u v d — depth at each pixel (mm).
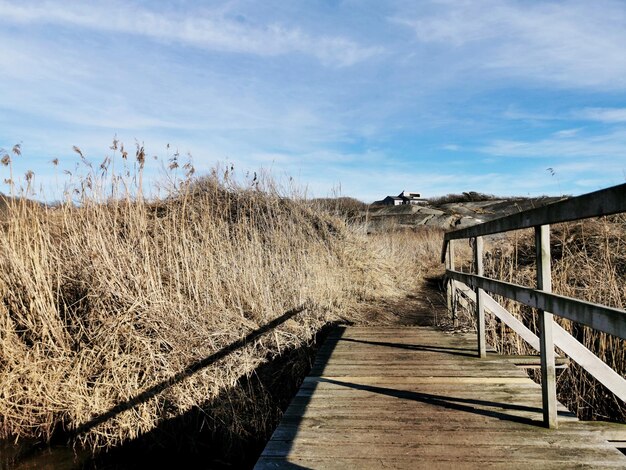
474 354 5379
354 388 4246
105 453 4984
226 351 5652
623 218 8656
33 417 5293
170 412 5203
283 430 3316
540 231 3059
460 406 3713
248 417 5328
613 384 3449
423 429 3283
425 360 5152
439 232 21969
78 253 6535
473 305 7113
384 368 4867
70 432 5195
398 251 14430
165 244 7219
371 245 12414
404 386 4266
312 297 7695
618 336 2102
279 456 2920
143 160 7230
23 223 6371
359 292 9930
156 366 5363
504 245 10812
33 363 5305
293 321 6797
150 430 5070
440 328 7098
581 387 5164
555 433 3137
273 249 8789
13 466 4777
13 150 6309
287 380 5949
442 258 8328
